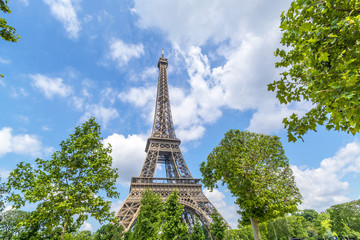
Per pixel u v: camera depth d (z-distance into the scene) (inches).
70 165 653.9
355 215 3029.0
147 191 2023.9
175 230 1248.8
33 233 999.0
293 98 322.7
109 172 705.6
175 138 4028.1
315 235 4500.5
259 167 975.0
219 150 1114.7
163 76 5354.3
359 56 226.1
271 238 3223.4
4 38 401.7
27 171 581.9
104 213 647.8
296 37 300.8
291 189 976.9
